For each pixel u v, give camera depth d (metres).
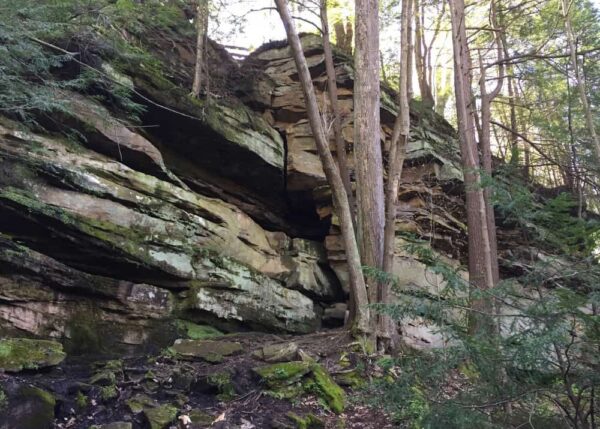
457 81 11.15
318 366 7.09
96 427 5.06
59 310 6.78
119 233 7.77
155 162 8.86
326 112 12.34
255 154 11.02
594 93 12.84
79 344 6.82
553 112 14.39
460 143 10.70
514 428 3.71
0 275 6.25
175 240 8.62
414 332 9.73
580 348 3.50
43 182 7.20
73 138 7.79
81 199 7.52
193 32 11.25
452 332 3.86
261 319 9.78
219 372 6.57
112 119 8.09
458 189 13.59
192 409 5.83
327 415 6.33
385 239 9.28
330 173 9.37
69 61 8.03
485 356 3.61
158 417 5.40
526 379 3.60
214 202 10.51
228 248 9.96
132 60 9.03
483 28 13.09
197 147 10.44
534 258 4.25
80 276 7.04
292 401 6.37
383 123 13.11
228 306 9.17
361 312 8.73
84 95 8.29
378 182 9.91
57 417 5.14
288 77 12.77
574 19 13.95
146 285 7.96
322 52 12.91
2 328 6.12
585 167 10.46
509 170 4.69
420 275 10.99
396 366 4.91
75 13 7.95
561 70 12.43
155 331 7.79
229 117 10.70
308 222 13.05
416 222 12.27
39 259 6.59
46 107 6.59
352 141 12.33
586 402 3.71
